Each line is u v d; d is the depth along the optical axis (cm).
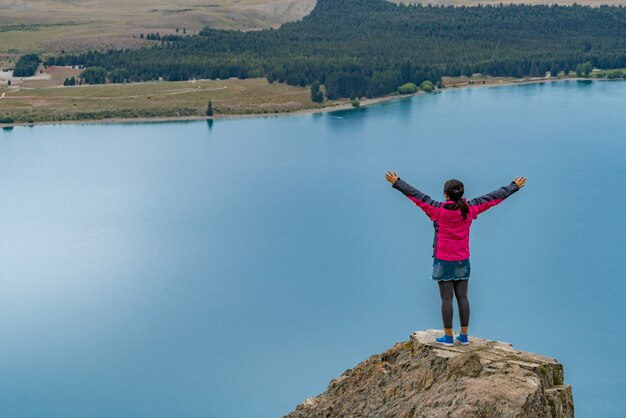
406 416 2203
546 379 2203
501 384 2073
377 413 2322
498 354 2317
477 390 2048
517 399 2006
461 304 2352
